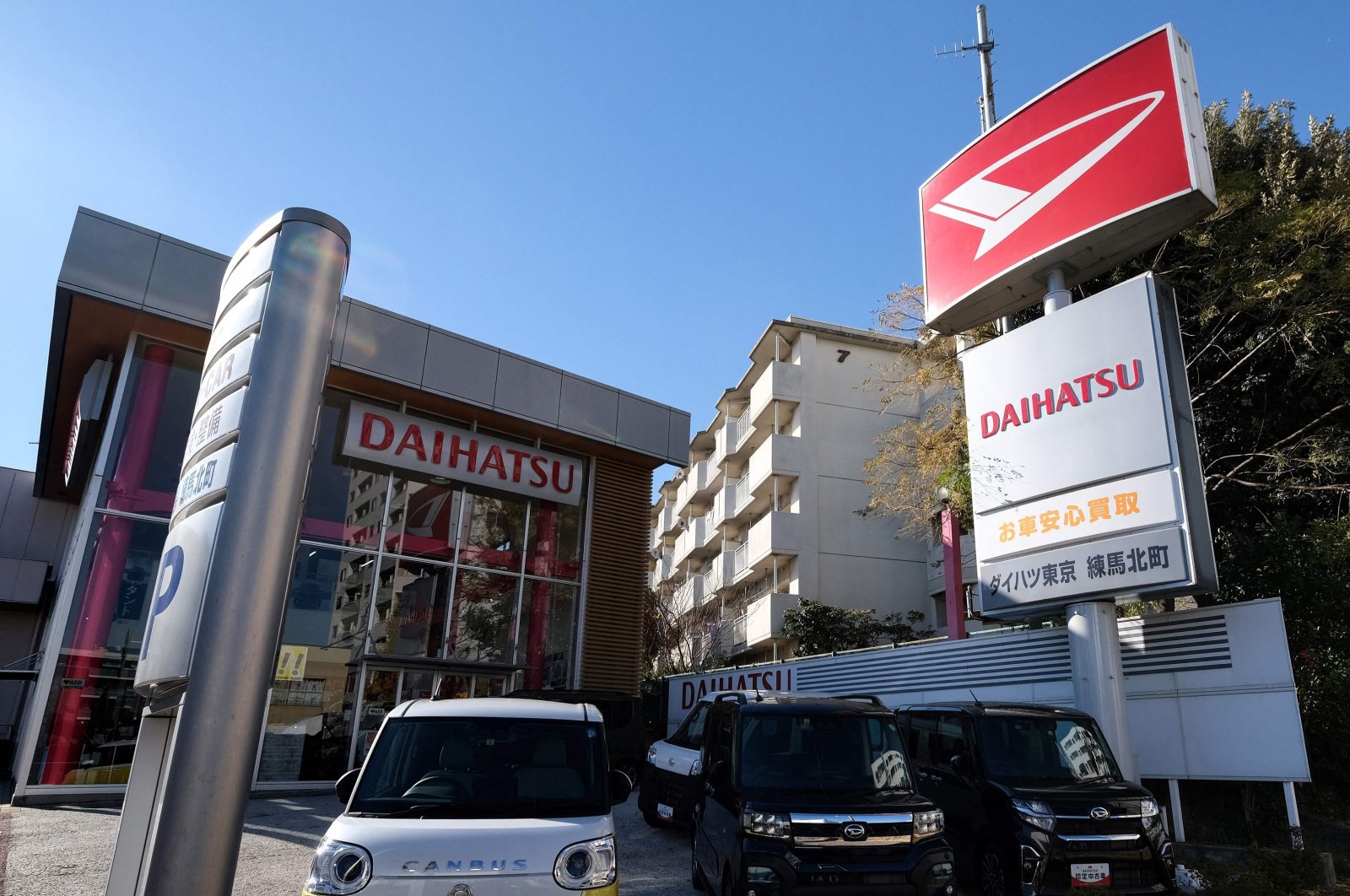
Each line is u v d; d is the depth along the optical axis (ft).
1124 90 32.65
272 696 43.91
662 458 63.41
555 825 14.85
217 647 11.35
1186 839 31.17
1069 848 21.27
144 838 12.67
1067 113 34.60
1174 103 30.86
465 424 55.72
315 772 44.14
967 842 24.39
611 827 15.33
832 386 103.35
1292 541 35.24
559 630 57.00
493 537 55.26
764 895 18.20
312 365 13.41
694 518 132.26
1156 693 31.96
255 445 12.45
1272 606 29.32
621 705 45.96
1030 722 25.91
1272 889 23.18
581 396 59.52
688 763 31.24
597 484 61.16
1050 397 33.40
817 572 93.86
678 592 136.26
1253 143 52.65
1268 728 28.53
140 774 12.90
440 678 50.34
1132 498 29.86
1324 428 43.06
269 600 12.03
